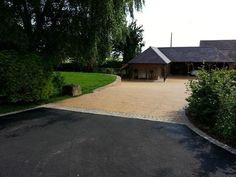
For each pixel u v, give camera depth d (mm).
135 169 5703
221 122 8250
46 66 13352
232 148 7117
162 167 5836
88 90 18016
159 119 10266
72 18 13070
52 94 15102
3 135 7980
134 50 38219
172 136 8102
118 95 16578
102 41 13703
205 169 5777
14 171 5539
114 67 38875
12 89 11641
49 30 13445
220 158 6398
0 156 6340
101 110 11844
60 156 6363
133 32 37844
